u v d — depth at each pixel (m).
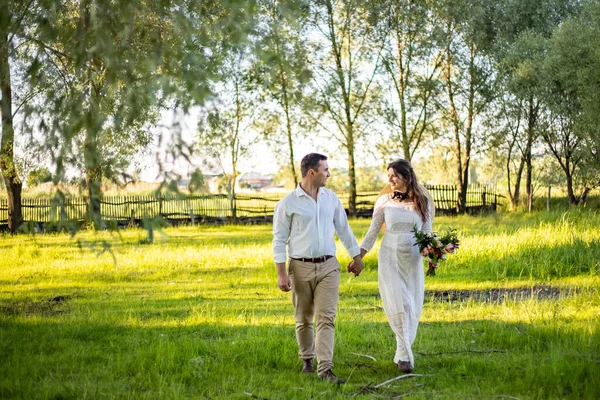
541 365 5.71
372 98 35.84
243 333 7.66
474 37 35.47
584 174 31.77
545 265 12.70
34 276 13.91
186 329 7.94
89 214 4.20
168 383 5.57
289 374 5.90
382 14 33.47
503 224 22.17
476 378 5.65
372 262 14.38
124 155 4.29
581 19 30.09
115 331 7.87
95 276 13.74
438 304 9.81
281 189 89.31
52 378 5.71
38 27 4.64
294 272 5.84
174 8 4.53
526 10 35.78
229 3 4.52
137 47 4.58
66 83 4.65
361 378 5.79
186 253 16.88
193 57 4.33
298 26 4.83
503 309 8.98
